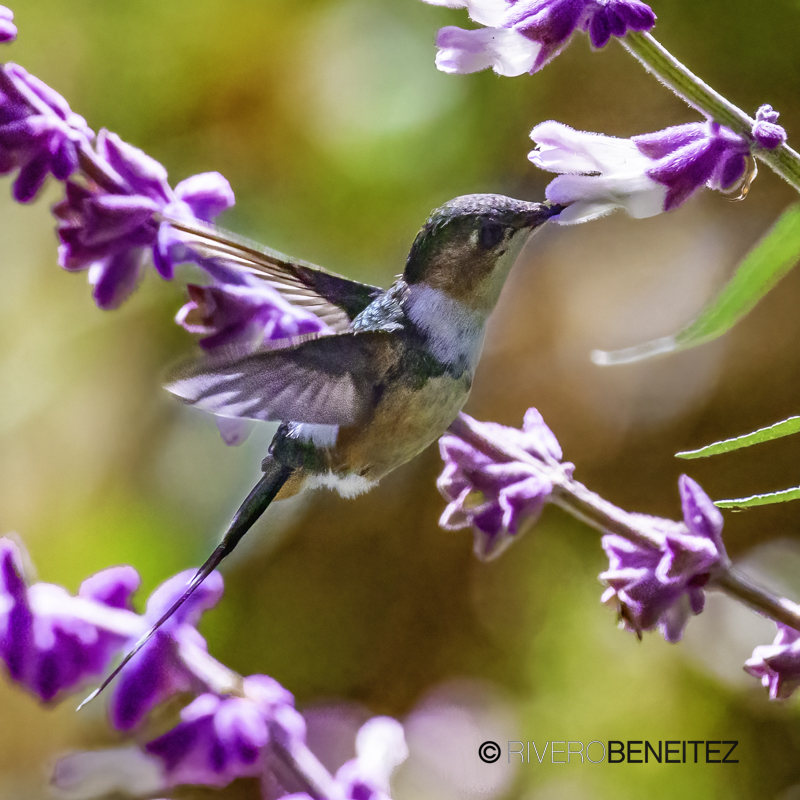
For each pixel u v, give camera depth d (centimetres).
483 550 246
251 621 360
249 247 246
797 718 298
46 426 366
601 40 243
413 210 371
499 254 246
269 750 245
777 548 349
